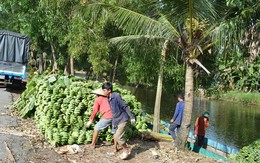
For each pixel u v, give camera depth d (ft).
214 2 24.97
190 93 26.48
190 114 26.66
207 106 103.91
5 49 58.39
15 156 22.20
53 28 68.08
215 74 31.89
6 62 58.70
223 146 36.55
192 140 40.42
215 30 23.88
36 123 31.89
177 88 43.93
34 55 130.62
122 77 72.43
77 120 27.40
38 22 74.33
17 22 84.69
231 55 25.12
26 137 27.14
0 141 25.31
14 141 25.67
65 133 25.95
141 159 23.98
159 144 28.63
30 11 72.64
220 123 75.82
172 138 30.86
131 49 34.71
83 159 23.04
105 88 23.45
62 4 55.01
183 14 24.77
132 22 26.27
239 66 25.44
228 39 22.88
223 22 22.95
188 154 26.13
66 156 23.35
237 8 24.34
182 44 26.08
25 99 37.76
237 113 92.68
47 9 64.39
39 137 27.17
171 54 36.14
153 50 34.42
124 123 23.41
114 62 65.46
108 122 25.13
